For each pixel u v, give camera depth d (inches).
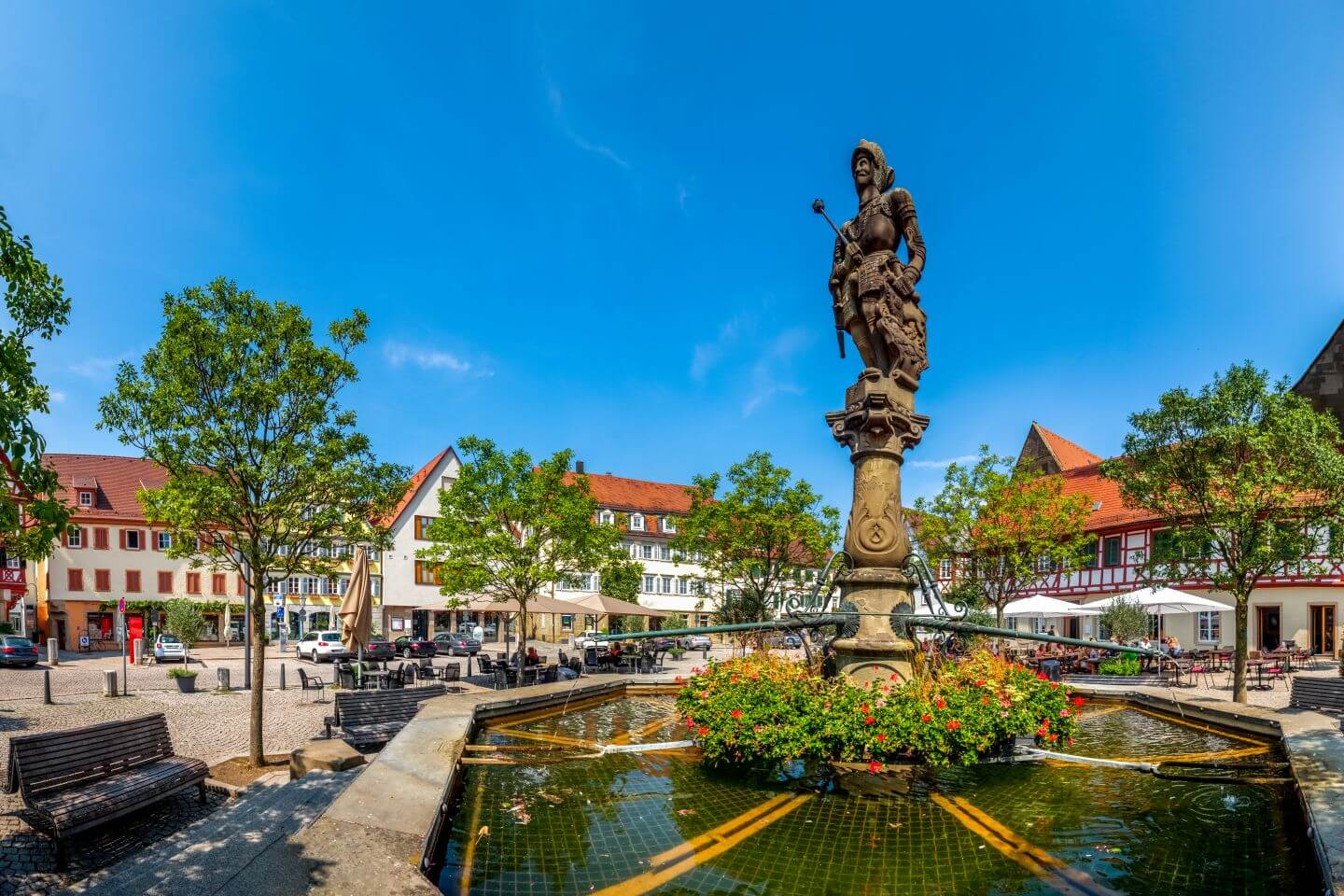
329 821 164.2
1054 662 671.8
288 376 394.6
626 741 280.7
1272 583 1069.8
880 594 289.1
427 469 1952.5
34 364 185.6
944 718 231.5
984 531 958.4
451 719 273.0
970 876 161.2
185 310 382.9
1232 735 291.6
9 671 1010.7
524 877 160.1
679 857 171.3
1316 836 154.9
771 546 979.3
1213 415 550.9
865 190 338.0
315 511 429.1
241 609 1825.8
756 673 277.3
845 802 208.1
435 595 1873.8
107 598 1756.9
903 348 311.1
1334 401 1050.1
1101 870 164.4
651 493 2383.1
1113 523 1247.5
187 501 375.2
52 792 265.0
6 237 182.4
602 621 1802.4
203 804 319.6
